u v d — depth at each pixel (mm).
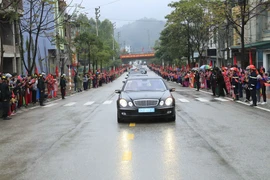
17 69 36094
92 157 7750
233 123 11883
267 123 11789
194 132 10305
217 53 42750
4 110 15195
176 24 44312
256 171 6426
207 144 8688
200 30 42656
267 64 32375
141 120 12906
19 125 13312
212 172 6410
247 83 18828
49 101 24688
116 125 12047
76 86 37906
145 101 11898
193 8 42125
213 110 15719
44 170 6926
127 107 11938
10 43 33844
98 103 21281
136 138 9648
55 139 10031
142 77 14031
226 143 8766
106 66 87000
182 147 8414
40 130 11812
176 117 13531
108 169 6789
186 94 26469
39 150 8719
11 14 21078
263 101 17641
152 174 6391
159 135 9984
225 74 23453
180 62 66188
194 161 7168
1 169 7152
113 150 8336
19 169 7082
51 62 47969
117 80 76125
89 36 52062
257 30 34312
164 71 71875
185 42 48406
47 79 27078
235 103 18750
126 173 6488
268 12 32688
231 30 40688
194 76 36625
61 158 7793
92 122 13086
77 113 16344
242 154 7652
